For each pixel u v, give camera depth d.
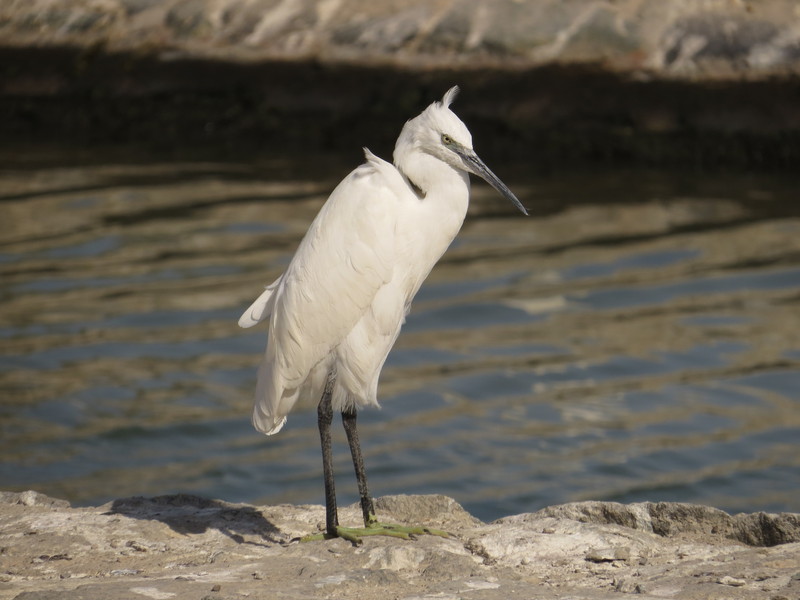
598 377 14.67
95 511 7.87
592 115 24.92
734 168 24.53
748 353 15.29
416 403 14.06
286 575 6.28
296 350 7.13
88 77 28.02
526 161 25.55
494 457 12.57
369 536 7.09
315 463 12.52
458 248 19.61
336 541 7.02
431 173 7.62
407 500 8.04
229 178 23.94
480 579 6.04
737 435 13.05
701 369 14.86
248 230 20.19
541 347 15.59
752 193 22.89
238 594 5.70
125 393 13.93
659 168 24.86
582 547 6.72
